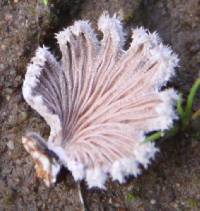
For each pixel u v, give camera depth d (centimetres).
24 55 13
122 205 12
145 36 11
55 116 11
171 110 11
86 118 12
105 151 11
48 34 13
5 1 13
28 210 12
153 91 11
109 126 11
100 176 11
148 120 11
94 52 12
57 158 11
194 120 12
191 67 12
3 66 13
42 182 12
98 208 12
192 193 12
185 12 13
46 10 13
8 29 13
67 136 11
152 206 12
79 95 12
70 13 13
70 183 12
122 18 13
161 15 13
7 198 12
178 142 12
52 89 12
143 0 13
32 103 11
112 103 11
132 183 12
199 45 12
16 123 13
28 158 12
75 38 12
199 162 12
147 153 11
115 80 12
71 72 12
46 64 12
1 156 12
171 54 11
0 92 13
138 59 11
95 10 13
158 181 12
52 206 12
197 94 12
